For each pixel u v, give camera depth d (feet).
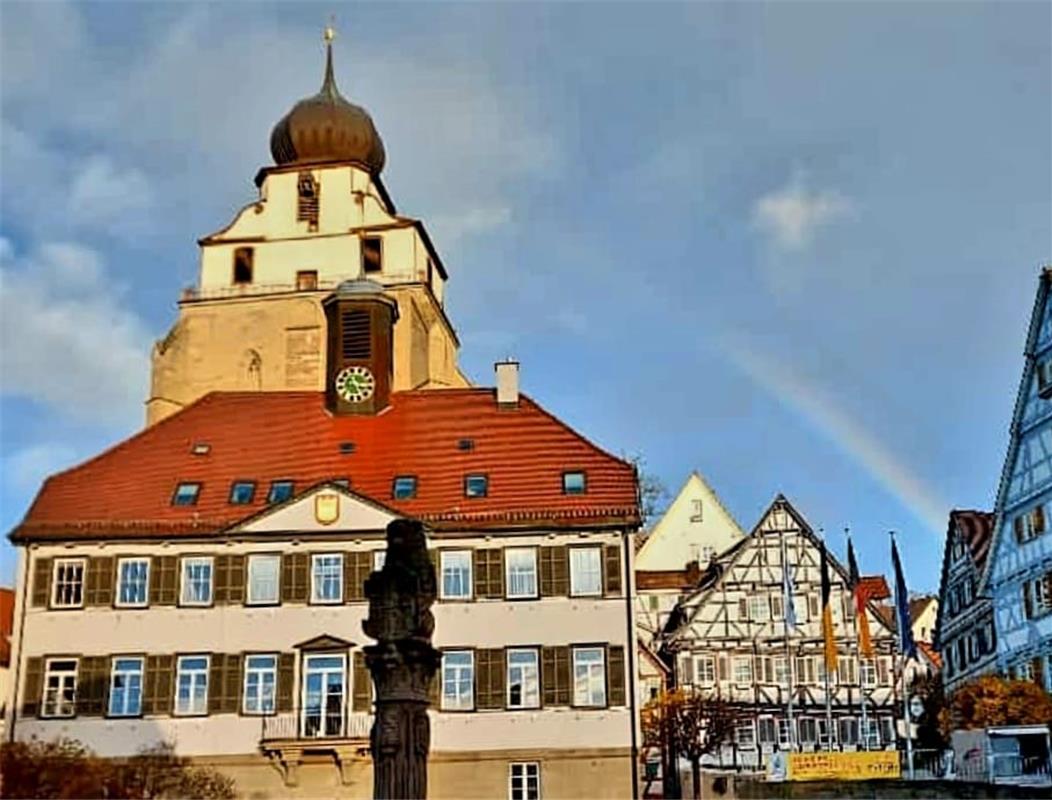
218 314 271.69
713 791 176.14
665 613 300.20
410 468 175.22
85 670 159.74
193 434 183.73
